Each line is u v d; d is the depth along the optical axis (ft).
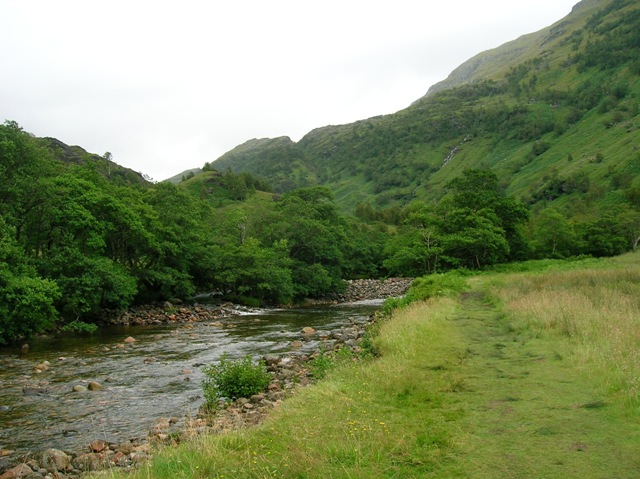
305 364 59.00
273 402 41.91
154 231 140.67
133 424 40.63
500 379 35.24
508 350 45.75
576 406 28.04
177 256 147.23
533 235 284.41
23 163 118.32
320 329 95.81
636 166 458.91
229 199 494.18
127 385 53.93
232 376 46.57
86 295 103.81
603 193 444.96
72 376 58.44
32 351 76.07
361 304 168.66
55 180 116.98
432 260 207.92
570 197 487.20
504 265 192.65
